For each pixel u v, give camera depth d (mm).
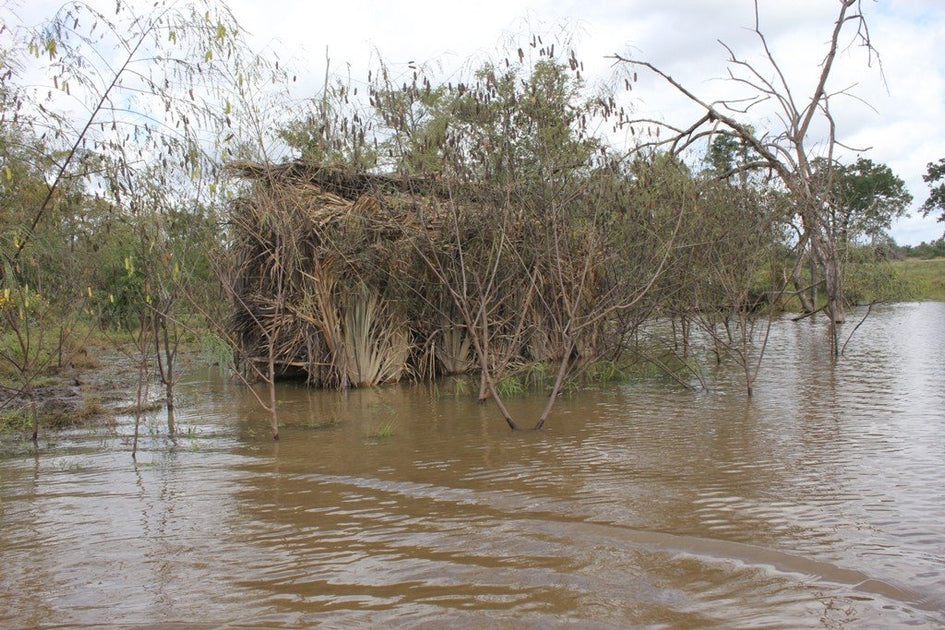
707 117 12227
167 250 8094
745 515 4727
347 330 11023
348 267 10781
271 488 5719
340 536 4609
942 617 3320
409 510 5078
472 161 8961
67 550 4477
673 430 7352
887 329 17703
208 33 7371
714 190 9984
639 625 3314
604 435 7230
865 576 3740
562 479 5711
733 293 9594
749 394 9164
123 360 14836
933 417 7457
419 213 8930
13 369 11102
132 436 7812
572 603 3561
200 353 15984
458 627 3346
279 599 3709
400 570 4039
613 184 9438
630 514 4832
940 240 53750
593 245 9094
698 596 3596
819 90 15445
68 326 9398
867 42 14367
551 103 8852
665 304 11266
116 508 5305
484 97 8703
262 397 10430
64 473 6340
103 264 8727
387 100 8711
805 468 5762
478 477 5848
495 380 9305
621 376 11109
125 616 3557
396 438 7406
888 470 5609
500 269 10453
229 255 10258
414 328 11734
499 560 4137
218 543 4547
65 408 9469
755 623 3303
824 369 11375
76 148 7320
